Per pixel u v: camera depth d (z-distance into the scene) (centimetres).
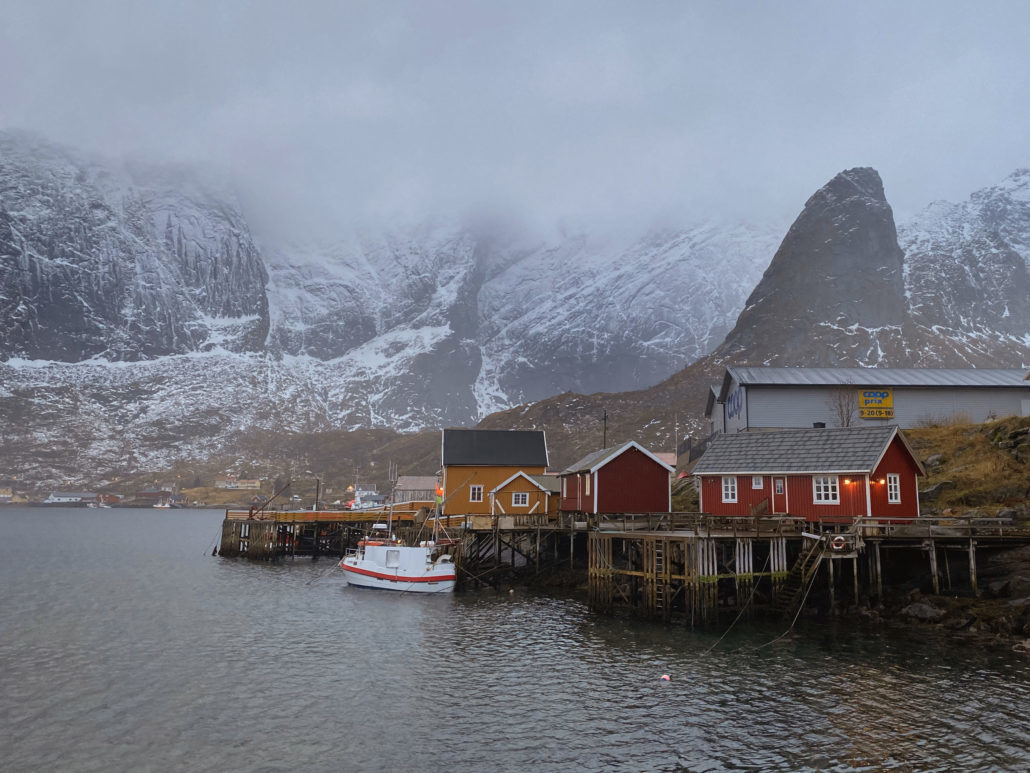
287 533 8331
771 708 2570
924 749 2212
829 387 7419
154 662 3275
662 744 2283
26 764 2138
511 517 5925
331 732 2403
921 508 4912
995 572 3922
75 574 6556
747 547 3959
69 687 2878
